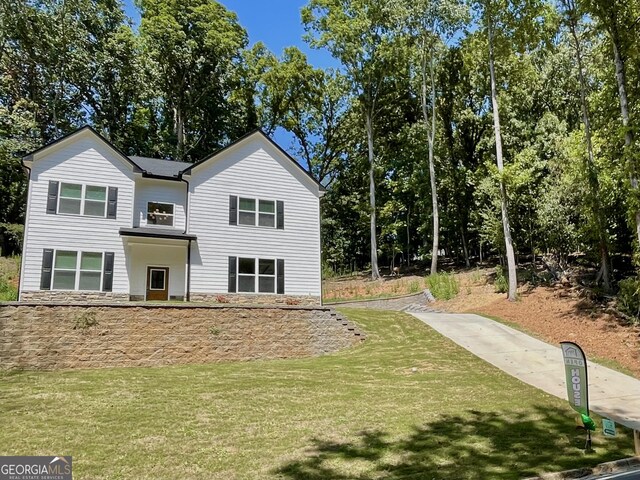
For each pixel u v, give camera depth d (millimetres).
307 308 14961
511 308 17938
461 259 33250
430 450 6277
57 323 12242
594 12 14414
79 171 17688
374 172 33375
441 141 31438
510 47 19859
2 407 8125
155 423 7359
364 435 6875
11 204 27812
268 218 19891
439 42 27625
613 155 15508
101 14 28844
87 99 30453
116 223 17891
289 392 9445
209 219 18953
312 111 36500
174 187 19719
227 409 8188
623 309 14828
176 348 13219
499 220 21531
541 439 6793
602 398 9258
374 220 30953
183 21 31266
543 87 26062
